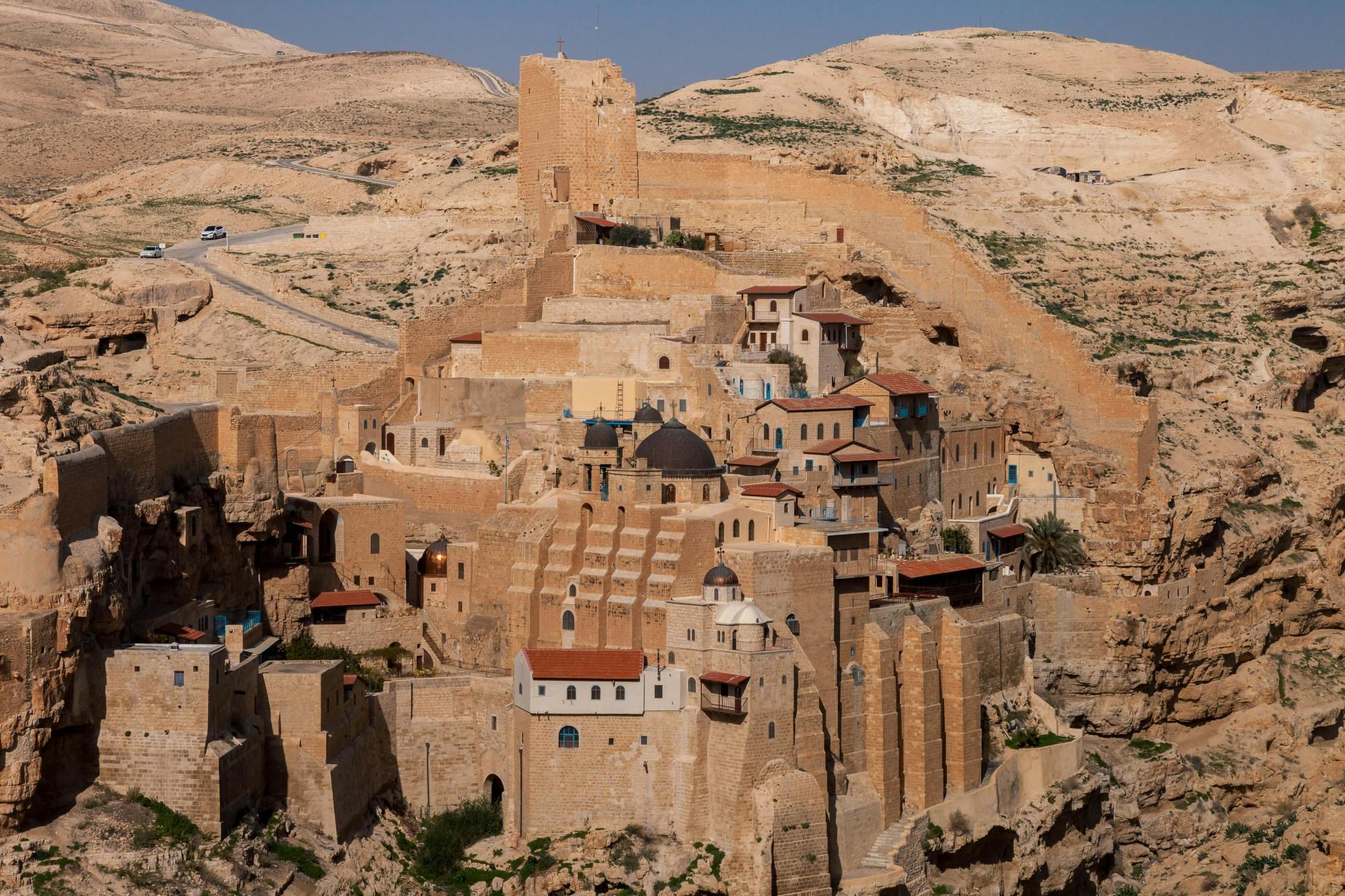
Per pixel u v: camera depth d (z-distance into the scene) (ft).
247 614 513.45
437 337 614.34
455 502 556.51
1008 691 551.18
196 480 502.38
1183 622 597.11
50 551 423.23
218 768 431.84
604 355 599.16
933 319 646.33
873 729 496.64
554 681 465.88
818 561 485.15
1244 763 613.93
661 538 488.85
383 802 489.26
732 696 456.86
